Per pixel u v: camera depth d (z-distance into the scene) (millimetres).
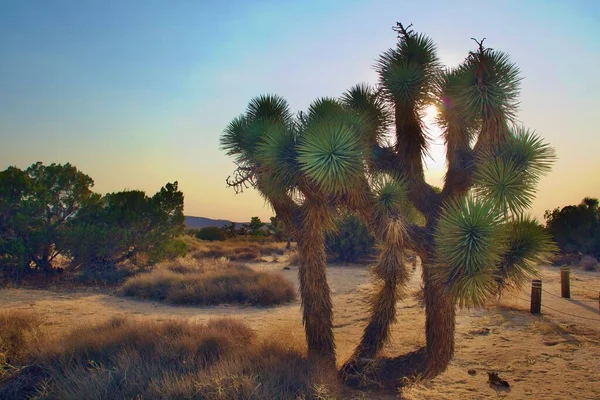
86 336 7613
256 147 6547
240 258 29781
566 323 10328
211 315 12156
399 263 7055
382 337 7434
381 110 7289
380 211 6316
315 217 6840
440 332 6590
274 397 5352
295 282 18859
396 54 6754
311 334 7102
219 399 5219
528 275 5672
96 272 18438
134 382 5609
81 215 19984
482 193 5492
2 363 6758
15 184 18578
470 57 5922
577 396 5941
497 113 5762
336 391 5930
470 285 4965
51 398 5520
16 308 11828
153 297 14859
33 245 17984
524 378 6680
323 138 5473
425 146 6801
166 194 21875
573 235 27094
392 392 6266
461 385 6305
